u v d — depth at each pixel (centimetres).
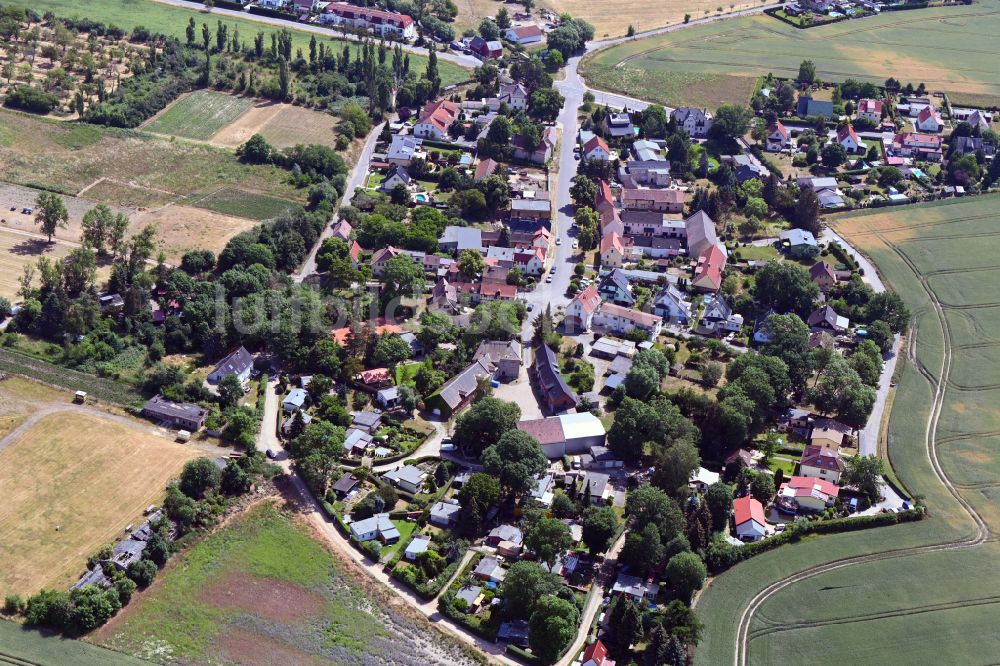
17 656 17988
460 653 18725
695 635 18688
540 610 18550
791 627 19650
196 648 18488
